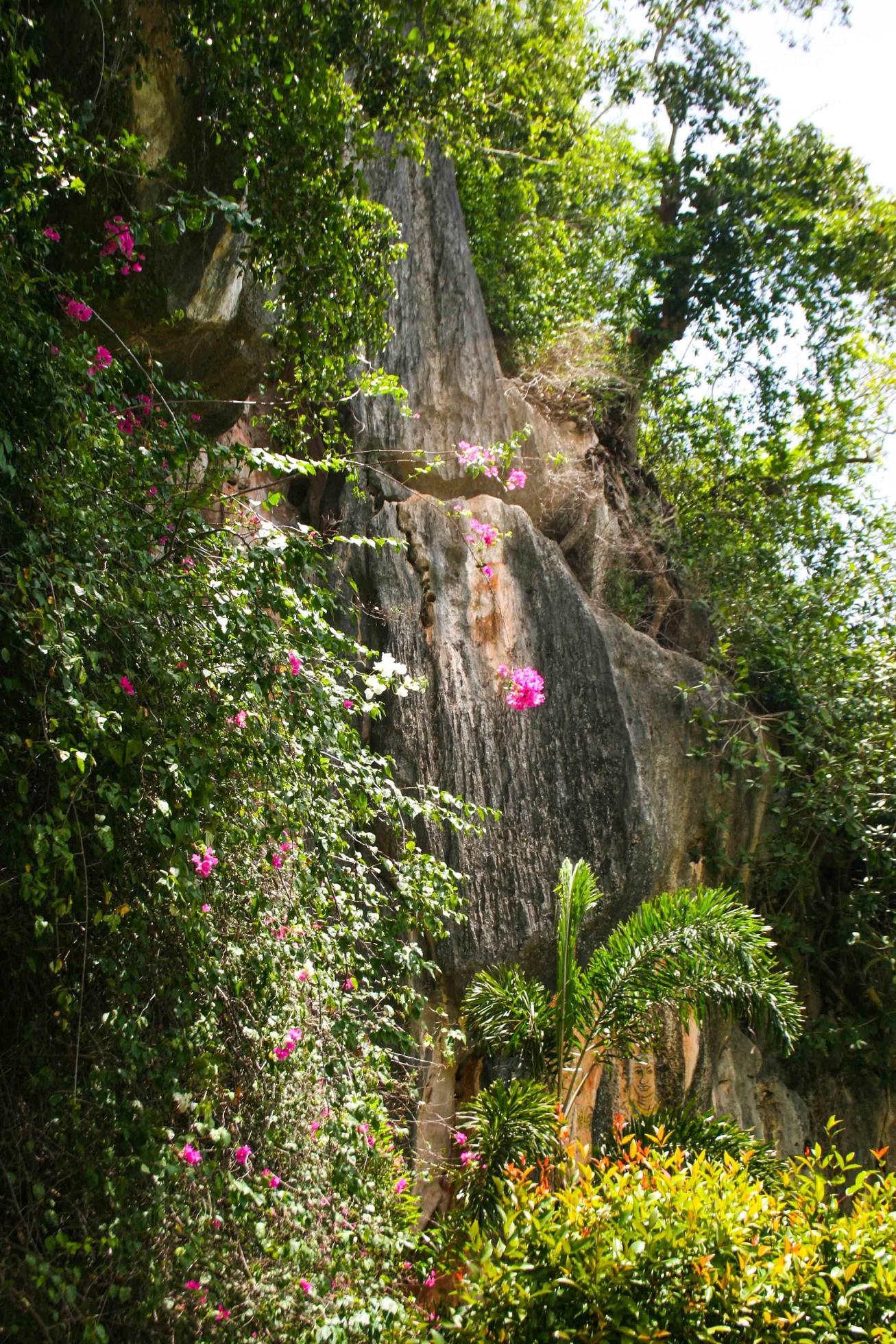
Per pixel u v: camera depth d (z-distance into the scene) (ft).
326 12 19.04
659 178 40.68
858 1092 29.37
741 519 36.63
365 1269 13.21
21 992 11.98
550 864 23.20
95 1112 11.65
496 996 20.65
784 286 40.22
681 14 39.19
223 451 13.97
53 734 11.55
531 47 28.60
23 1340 10.62
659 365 40.65
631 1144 19.62
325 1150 13.75
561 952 20.35
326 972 14.48
